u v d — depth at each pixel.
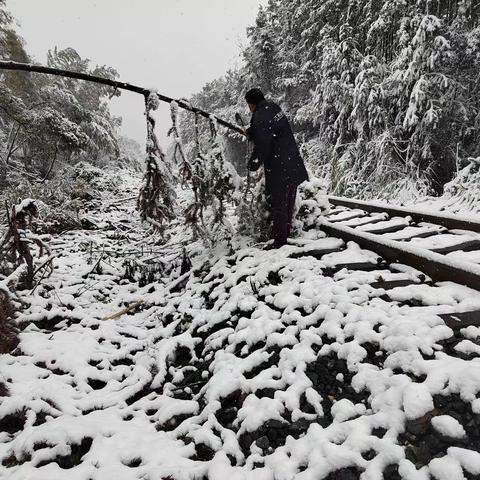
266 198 4.00
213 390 2.04
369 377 1.79
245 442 1.72
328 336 2.13
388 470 1.40
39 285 3.68
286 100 17.91
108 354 2.78
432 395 1.59
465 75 9.28
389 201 9.13
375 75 9.88
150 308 3.58
